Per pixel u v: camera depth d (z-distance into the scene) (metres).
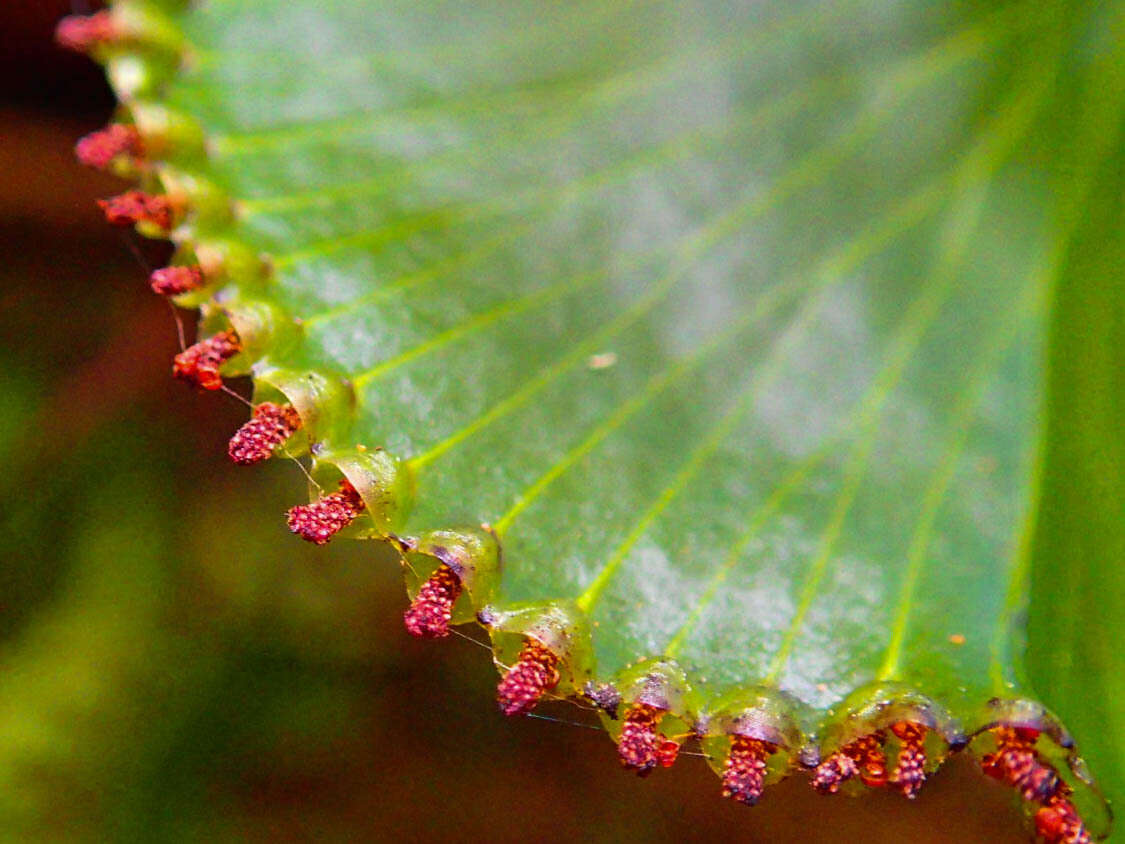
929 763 0.05
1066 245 0.06
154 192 0.06
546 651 0.05
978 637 0.06
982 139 0.07
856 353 0.06
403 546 0.05
